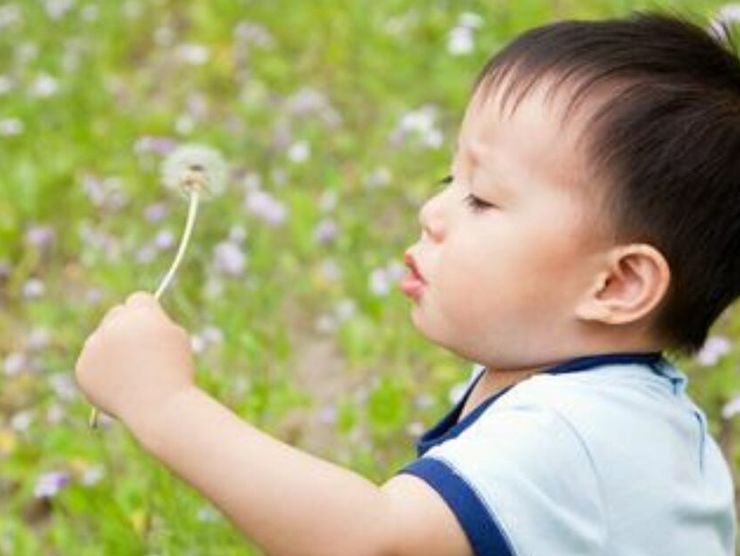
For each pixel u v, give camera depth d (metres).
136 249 6.84
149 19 9.62
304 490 2.57
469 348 2.86
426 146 7.13
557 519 2.59
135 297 2.88
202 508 4.67
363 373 6.00
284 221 6.96
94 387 2.77
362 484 2.59
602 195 2.74
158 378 2.73
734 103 2.83
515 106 2.81
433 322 2.88
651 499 2.71
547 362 2.82
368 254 6.61
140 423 2.72
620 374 2.80
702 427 2.94
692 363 5.40
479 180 2.82
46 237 6.91
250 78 8.59
